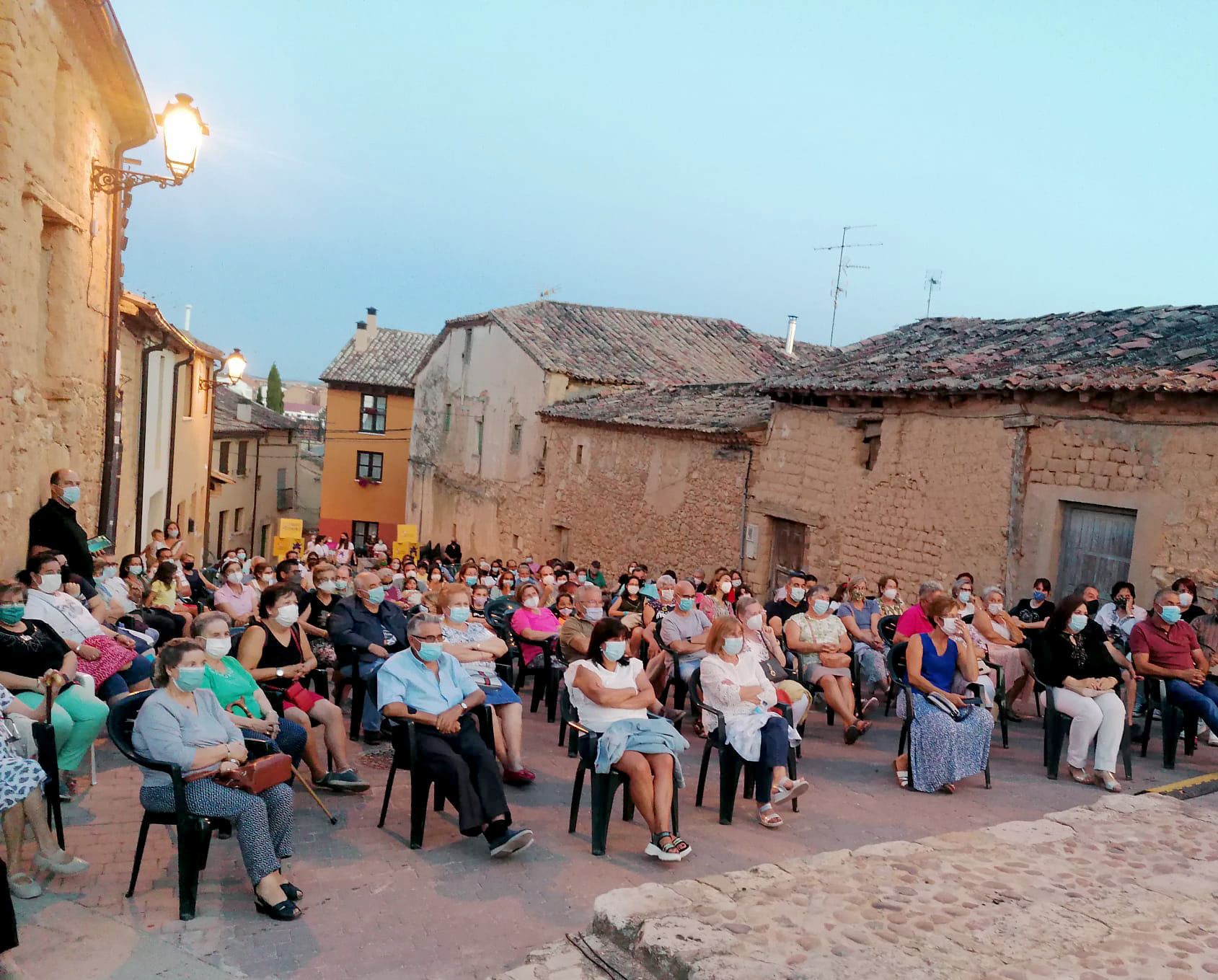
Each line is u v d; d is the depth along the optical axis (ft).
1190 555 33.35
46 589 23.17
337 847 19.80
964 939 15.29
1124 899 17.01
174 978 14.35
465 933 16.24
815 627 30.42
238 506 115.65
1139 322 42.52
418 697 20.68
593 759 20.57
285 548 91.20
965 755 24.68
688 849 19.36
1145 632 28.14
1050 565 38.06
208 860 18.72
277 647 23.24
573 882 18.45
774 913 15.98
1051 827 20.58
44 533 30.42
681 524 62.64
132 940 15.39
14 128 25.99
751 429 55.88
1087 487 36.76
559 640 30.76
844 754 28.25
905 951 14.80
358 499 135.44
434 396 112.78
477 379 99.19
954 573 41.86
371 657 27.61
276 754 17.93
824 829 21.83
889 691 32.01
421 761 19.93
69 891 16.96
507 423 90.63
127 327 53.62
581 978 14.55
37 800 17.26
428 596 36.42
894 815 22.90
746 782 24.32
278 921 16.34
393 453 136.15
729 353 96.27
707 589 49.01
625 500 69.46
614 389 84.43
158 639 31.73
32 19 27.09
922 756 24.64
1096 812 21.77
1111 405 35.94
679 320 100.53
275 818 17.80
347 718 31.22
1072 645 26.18
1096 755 25.57
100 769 23.58
